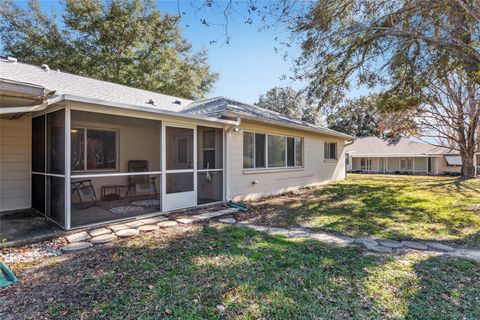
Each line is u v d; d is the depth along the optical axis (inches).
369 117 1218.6
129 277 117.3
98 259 138.1
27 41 665.0
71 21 681.0
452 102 567.8
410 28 237.9
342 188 437.1
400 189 418.9
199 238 172.4
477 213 247.9
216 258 139.1
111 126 284.5
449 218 230.7
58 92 238.1
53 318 88.3
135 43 740.0
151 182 323.0
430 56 257.3
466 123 581.0
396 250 154.9
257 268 127.1
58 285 110.6
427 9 220.7
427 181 548.4
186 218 225.8
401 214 246.8
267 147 360.8
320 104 303.4
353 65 274.1
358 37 249.3
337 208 275.7
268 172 360.2
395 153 1006.4
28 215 220.8
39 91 168.2
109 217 218.4
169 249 152.2
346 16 238.4
